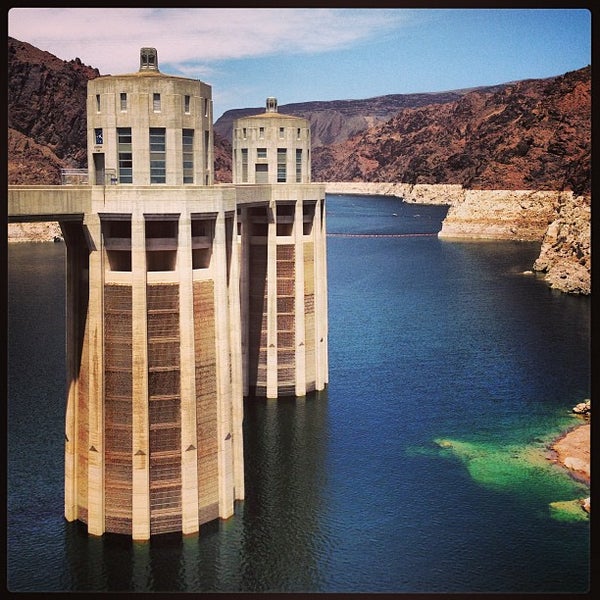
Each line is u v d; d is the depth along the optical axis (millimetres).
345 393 115438
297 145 110438
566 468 89000
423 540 72688
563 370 131250
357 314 185375
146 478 68375
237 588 66375
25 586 65250
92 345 68062
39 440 96312
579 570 68062
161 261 69625
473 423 103812
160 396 68562
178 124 69188
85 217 66750
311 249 111188
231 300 73562
